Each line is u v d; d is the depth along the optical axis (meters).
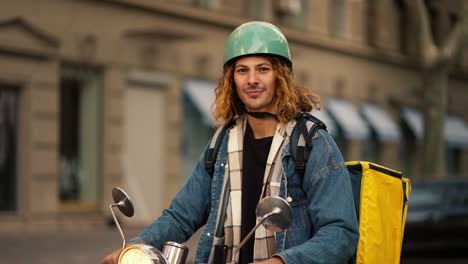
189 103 27.91
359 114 37.41
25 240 19.12
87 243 18.95
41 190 23.09
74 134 24.23
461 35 31.05
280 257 3.92
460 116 47.53
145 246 3.94
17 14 22.38
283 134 4.25
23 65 22.72
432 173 31.55
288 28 32.50
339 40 36.03
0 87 22.38
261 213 3.83
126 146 25.72
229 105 4.41
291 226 4.16
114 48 25.09
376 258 4.21
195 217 4.46
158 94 26.81
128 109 25.81
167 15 26.80
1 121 22.42
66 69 24.03
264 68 4.23
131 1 25.41
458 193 19.22
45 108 23.22
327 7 35.19
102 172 24.84
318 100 4.44
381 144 38.88
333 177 4.11
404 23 41.50
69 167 24.08
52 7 23.36
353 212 4.07
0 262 15.18
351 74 36.97
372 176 4.28
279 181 4.19
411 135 41.78
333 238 3.96
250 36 4.23
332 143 4.19
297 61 33.22
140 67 26.05
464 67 47.66
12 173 22.62
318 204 4.08
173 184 27.20
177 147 27.38
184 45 27.62
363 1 37.94
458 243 18.78
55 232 21.80
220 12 28.89
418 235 19.00
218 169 4.36
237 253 4.15
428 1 41.69
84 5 24.23
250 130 4.36
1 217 22.19
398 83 40.81
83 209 24.22
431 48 31.22
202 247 4.30
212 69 28.69
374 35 38.81
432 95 31.42
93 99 24.70
